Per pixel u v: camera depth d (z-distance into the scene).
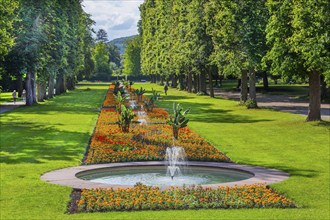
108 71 175.50
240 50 41.91
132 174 17.89
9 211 12.48
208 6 50.00
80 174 17.45
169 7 86.81
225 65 47.47
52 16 51.44
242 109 45.56
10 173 17.28
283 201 13.20
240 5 40.25
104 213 12.37
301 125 30.77
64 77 80.44
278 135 27.70
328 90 58.16
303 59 28.59
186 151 20.91
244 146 24.05
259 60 39.09
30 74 53.31
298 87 83.88
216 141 25.70
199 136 25.81
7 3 33.53
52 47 53.88
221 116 39.38
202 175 17.66
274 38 29.56
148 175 17.67
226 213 12.33
